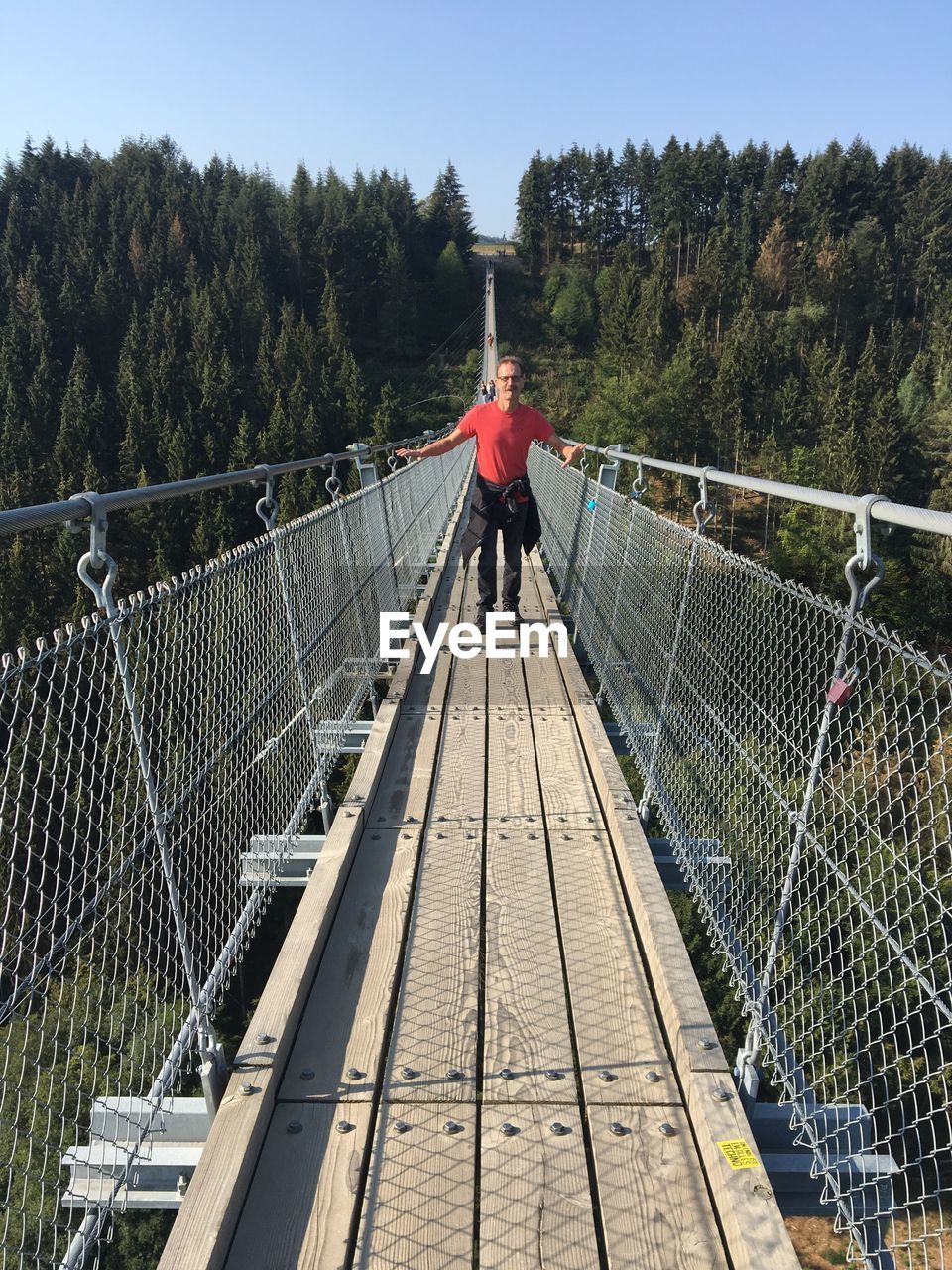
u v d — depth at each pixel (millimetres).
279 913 8844
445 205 120750
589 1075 2195
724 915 2686
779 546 40688
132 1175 1971
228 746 2578
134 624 1915
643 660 4082
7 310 73188
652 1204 1839
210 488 2631
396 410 68938
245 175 111500
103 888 1724
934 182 94125
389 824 3525
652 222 110188
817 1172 1865
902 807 1603
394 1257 1727
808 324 76750
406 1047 2309
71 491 47375
